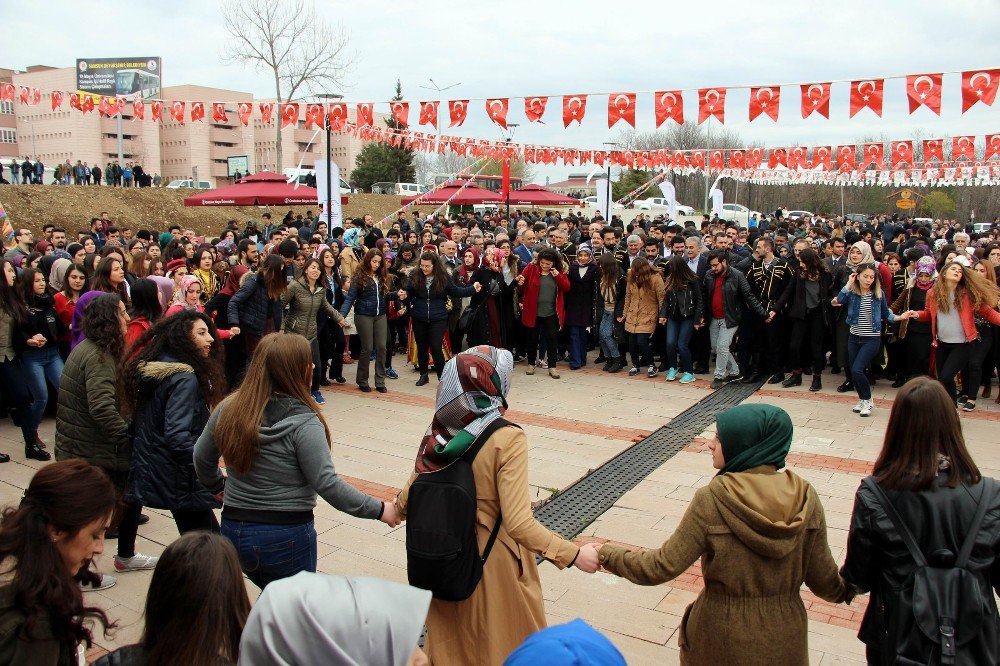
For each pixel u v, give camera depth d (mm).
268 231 18688
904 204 41000
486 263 10500
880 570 2754
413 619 1794
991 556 2611
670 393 10008
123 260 7434
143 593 4688
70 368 4629
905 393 2764
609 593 4863
